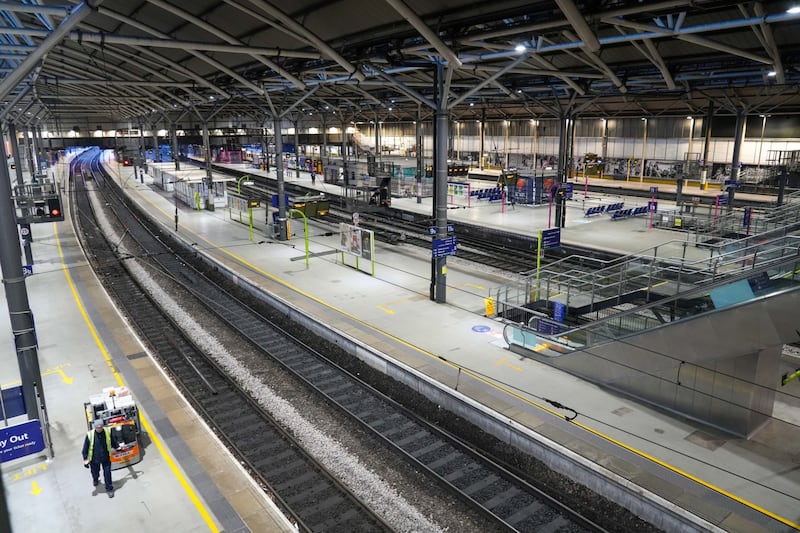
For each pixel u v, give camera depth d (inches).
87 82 1323.8
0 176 460.8
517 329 671.8
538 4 637.3
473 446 516.1
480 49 978.1
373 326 760.3
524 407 535.5
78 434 498.0
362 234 1031.6
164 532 373.4
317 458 498.3
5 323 791.7
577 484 453.7
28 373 487.8
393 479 467.5
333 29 883.4
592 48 681.6
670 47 980.6
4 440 430.3
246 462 494.0
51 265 1105.4
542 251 1160.8
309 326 805.2
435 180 830.5
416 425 554.9
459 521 415.2
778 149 1876.2
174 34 1110.4
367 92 1942.7
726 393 484.4
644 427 499.5
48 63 1521.9
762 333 453.1
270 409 591.8
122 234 1530.5
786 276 454.9
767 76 1149.1
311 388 631.8
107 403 464.8
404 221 1594.5
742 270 561.6
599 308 708.0
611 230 1365.7
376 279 994.1
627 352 553.0
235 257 1167.6
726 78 1295.5
